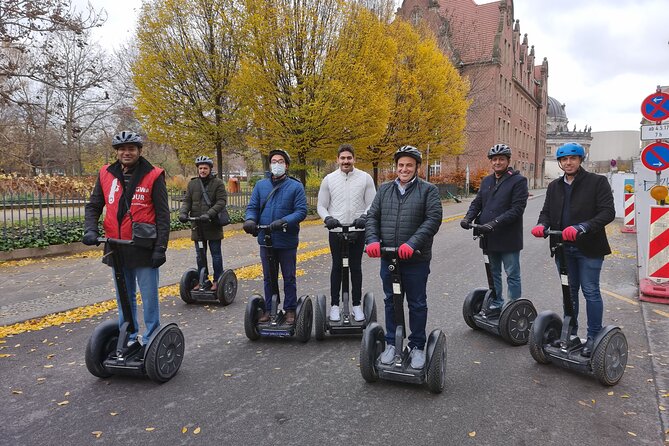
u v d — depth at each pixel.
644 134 6.50
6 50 13.49
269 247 4.60
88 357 3.69
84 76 16.88
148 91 16.84
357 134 17.39
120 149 3.57
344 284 4.81
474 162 40.59
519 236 4.80
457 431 3.01
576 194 3.88
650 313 5.69
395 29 22.42
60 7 11.67
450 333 5.00
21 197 9.40
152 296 3.81
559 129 90.44
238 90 16.39
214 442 2.90
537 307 5.96
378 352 3.78
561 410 3.29
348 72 16.36
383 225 3.59
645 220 7.27
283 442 2.89
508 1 44.59
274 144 17.12
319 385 3.72
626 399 3.46
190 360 4.27
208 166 6.18
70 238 9.87
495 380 3.80
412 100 21.97
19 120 19.59
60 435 2.98
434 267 8.59
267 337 4.87
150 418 3.20
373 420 3.15
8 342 4.71
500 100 42.12
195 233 6.19
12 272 8.02
